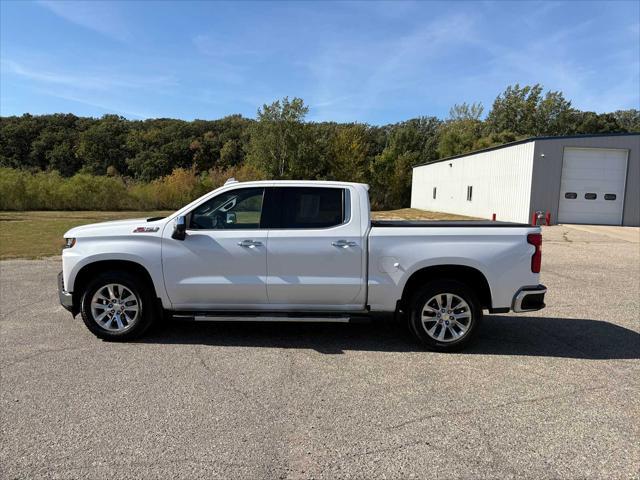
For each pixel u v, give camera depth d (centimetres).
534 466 302
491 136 5916
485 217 2853
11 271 1026
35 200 3628
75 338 560
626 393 418
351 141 5509
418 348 539
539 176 2292
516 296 519
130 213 3303
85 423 353
